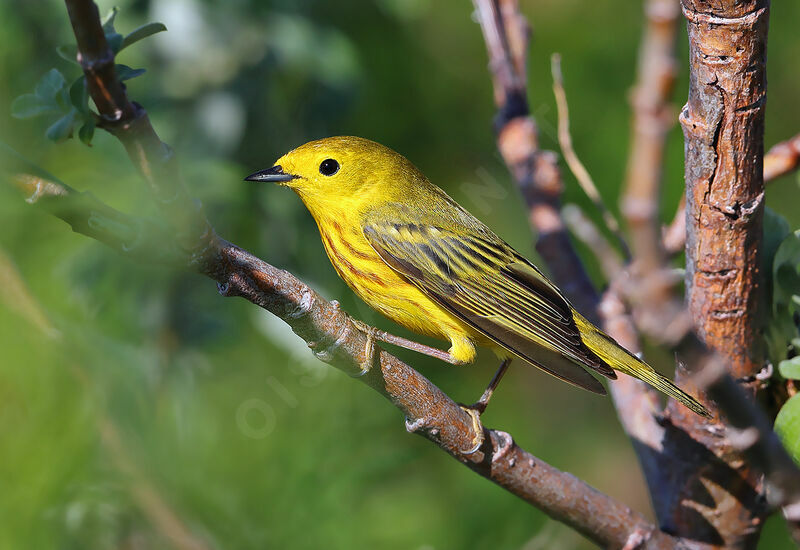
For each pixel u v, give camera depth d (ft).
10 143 32.68
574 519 23.09
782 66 45.06
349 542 26.94
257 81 35.60
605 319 29.60
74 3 14.64
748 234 19.97
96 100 15.60
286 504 26.43
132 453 24.30
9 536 22.77
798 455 20.11
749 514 23.30
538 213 30.17
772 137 45.60
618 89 42.98
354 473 27.55
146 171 16.44
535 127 30.22
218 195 33.24
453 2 43.11
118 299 33.55
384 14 40.93
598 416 44.39
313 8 37.47
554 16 43.91
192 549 23.67
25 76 34.19
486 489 31.86
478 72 42.88
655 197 9.95
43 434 23.30
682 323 11.28
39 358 23.80
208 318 34.27
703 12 17.79
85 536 23.20
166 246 17.71
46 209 16.71
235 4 35.17
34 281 31.81
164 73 35.24
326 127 37.40
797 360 21.22
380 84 41.83
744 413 14.25
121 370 25.86
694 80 18.62
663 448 24.17
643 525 23.16
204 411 29.50
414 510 30.99
